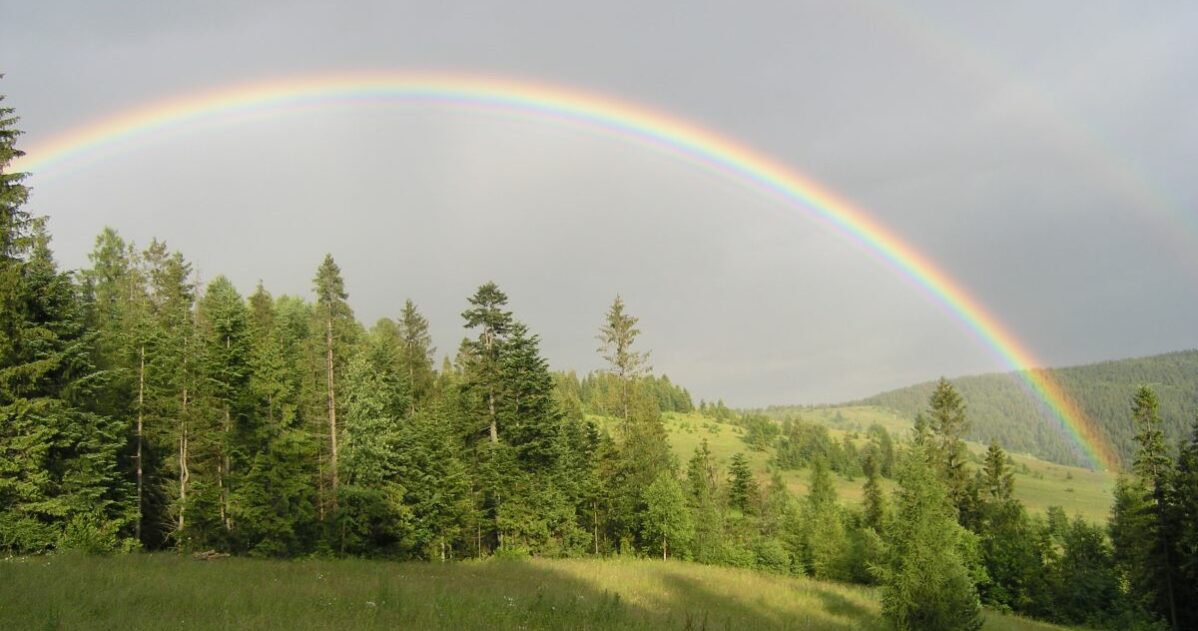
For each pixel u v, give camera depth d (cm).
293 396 4200
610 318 6562
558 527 5019
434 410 5169
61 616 1134
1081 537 5838
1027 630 3903
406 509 4219
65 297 2925
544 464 5194
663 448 6203
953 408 6994
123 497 3206
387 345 6253
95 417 2959
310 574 2234
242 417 3606
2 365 2683
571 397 10425
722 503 6425
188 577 1822
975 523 6556
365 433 4147
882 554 2444
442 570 2973
